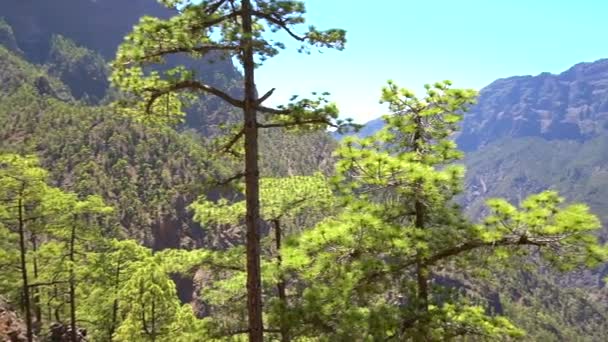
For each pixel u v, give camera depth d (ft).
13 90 495.82
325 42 37.14
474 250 37.19
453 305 38.68
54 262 90.33
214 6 38.14
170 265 48.47
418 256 36.45
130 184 334.44
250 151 38.50
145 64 36.24
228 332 40.52
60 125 379.55
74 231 93.50
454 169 36.24
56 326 105.81
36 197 78.48
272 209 50.29
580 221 30.60
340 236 34.14
